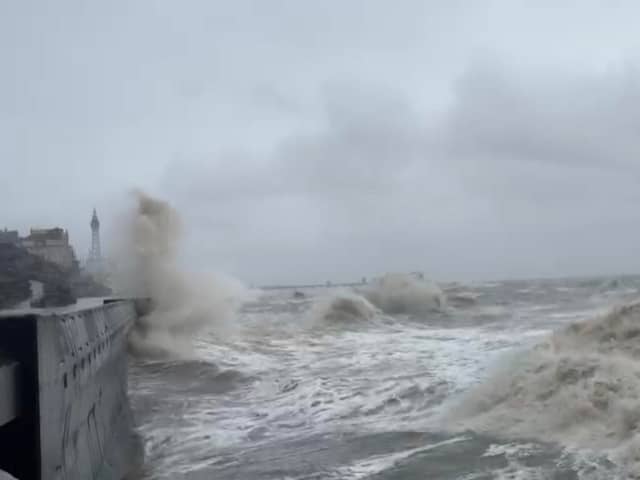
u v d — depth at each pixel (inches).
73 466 271.6
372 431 469.7
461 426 451.2
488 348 886.4
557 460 363.6
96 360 384.5
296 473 386.0
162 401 652.7
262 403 618.8
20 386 212.5
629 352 501.4
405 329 1334.9
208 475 396.8
